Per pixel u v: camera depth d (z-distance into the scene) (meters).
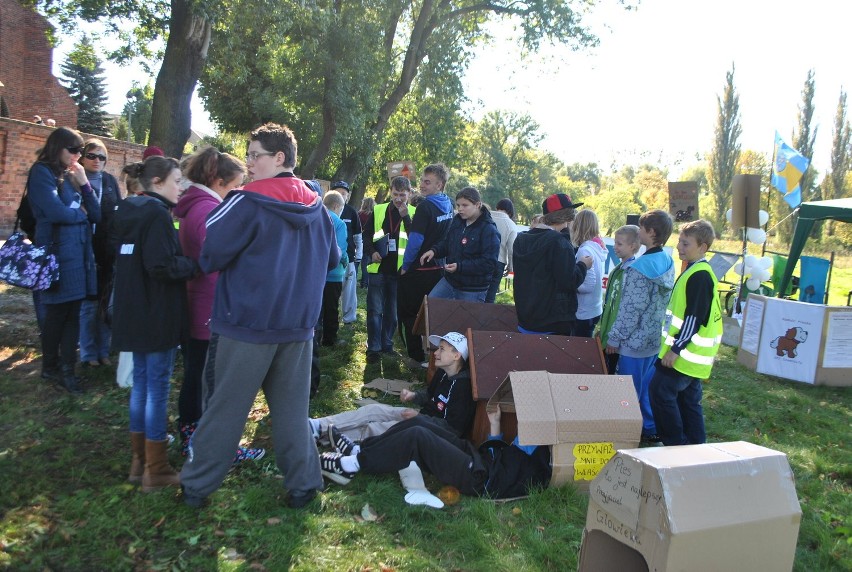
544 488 3.88
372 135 18.38
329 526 3.30
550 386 3.88
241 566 2.93
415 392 5.01
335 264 3.62
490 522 3.47
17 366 5.47
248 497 3.46
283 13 12.64
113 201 5.52
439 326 5.49
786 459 2.49
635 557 2.60
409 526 3.40
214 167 3.93
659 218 4.87
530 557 3.23
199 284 3.96
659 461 2.34
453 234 6.09
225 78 16.08
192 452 3.34
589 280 6.00
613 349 5.00
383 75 17.92
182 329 3.63
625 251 5.15
